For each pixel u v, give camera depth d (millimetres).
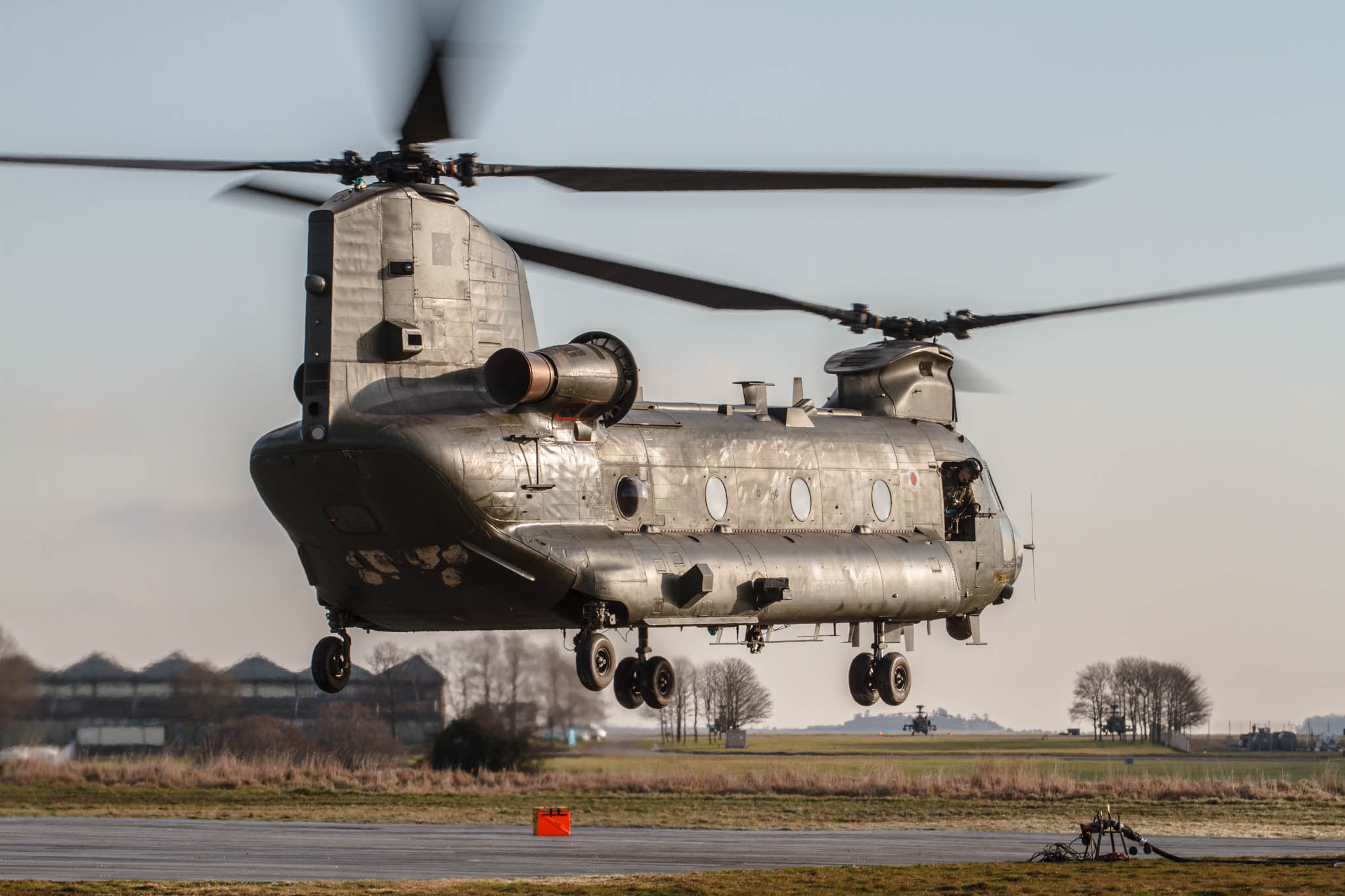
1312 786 156500
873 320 81500
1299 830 112938
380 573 60562
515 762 181750
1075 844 92188
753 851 84625
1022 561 85750
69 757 190625
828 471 73562
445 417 58562
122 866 69562
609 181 58562
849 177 56031
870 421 78375
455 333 60562
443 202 60906
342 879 63906
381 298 58875
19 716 192750
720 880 63219
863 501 74688
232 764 177125
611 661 61875
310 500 58562
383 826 110188
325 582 62031
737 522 69125
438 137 50875
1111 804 143750
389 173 61031
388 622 63812
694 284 68938
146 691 198750
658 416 69062
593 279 68125
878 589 72250
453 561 59344
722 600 65750
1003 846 90250
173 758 184500
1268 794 149250
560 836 99375
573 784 169125
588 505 62812
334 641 63750
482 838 96250
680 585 64000
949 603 76062
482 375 61062
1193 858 75062
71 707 195500
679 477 67188
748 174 56344
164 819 121125
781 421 74188
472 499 57781
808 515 72125
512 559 59406
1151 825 118688
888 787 158750
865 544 73375
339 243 58031
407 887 58875
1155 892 58156
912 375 80938
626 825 122688
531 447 60656
